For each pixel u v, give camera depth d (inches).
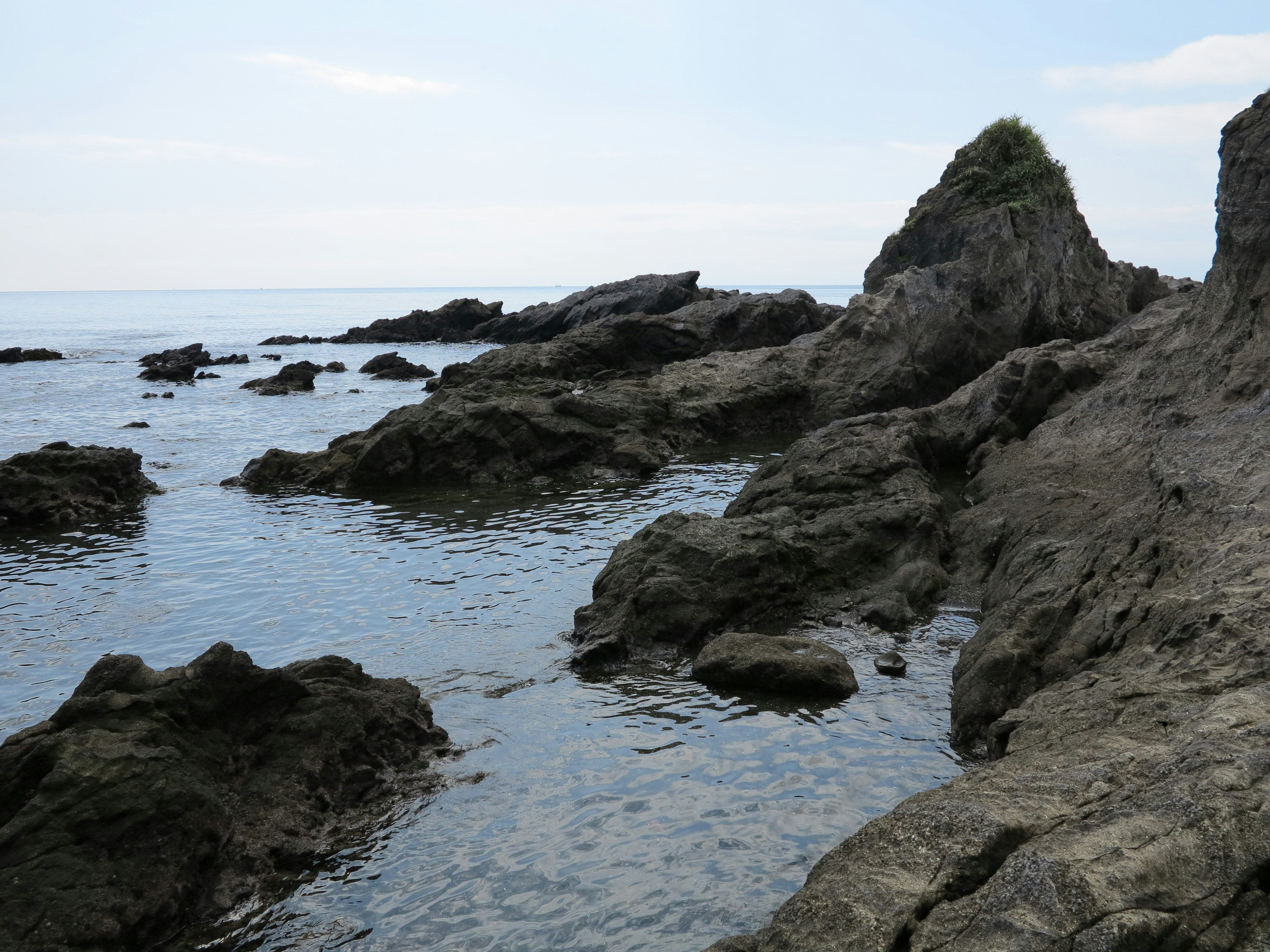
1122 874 224.8
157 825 336.2
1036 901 220.5
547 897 346.3
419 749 456.1
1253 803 245.4
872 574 708.7
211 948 320.5
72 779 336.2
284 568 792.9
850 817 394.3
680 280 2947.8
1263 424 617.9
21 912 302.4
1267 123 805.2
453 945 320.5
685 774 437.4
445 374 1589.6
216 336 4475.9
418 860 371.6
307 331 4815.5
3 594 728.3
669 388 1521.9
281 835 371.9
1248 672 360.2
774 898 341.1
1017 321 1566.2
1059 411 1067.9
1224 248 855.7
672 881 354.0
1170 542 524.7
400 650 607.5
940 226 1755.7
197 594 724.7
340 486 1159.0
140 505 1047.6
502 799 417.7
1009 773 317.4
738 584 631.2
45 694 546.3
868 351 1589.6
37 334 4677.7
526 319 3316.9
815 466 860.0
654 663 582.2
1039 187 1680.6
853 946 225.0
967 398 1160.8
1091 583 527.2
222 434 1545.3
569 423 1259.8
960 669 516.1
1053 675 470.6
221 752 392.2
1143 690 377.1
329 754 412.5
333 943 323.0
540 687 546.9
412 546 859.4
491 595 717.3
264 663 584.1
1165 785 263.3
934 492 828.6
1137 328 1205.7
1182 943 212.8
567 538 884.6
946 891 239.3
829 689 523.2
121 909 313.0
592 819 399.2
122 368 2723.9
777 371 1606.8
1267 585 418.0
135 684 390.0
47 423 1647.4
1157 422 823.1
